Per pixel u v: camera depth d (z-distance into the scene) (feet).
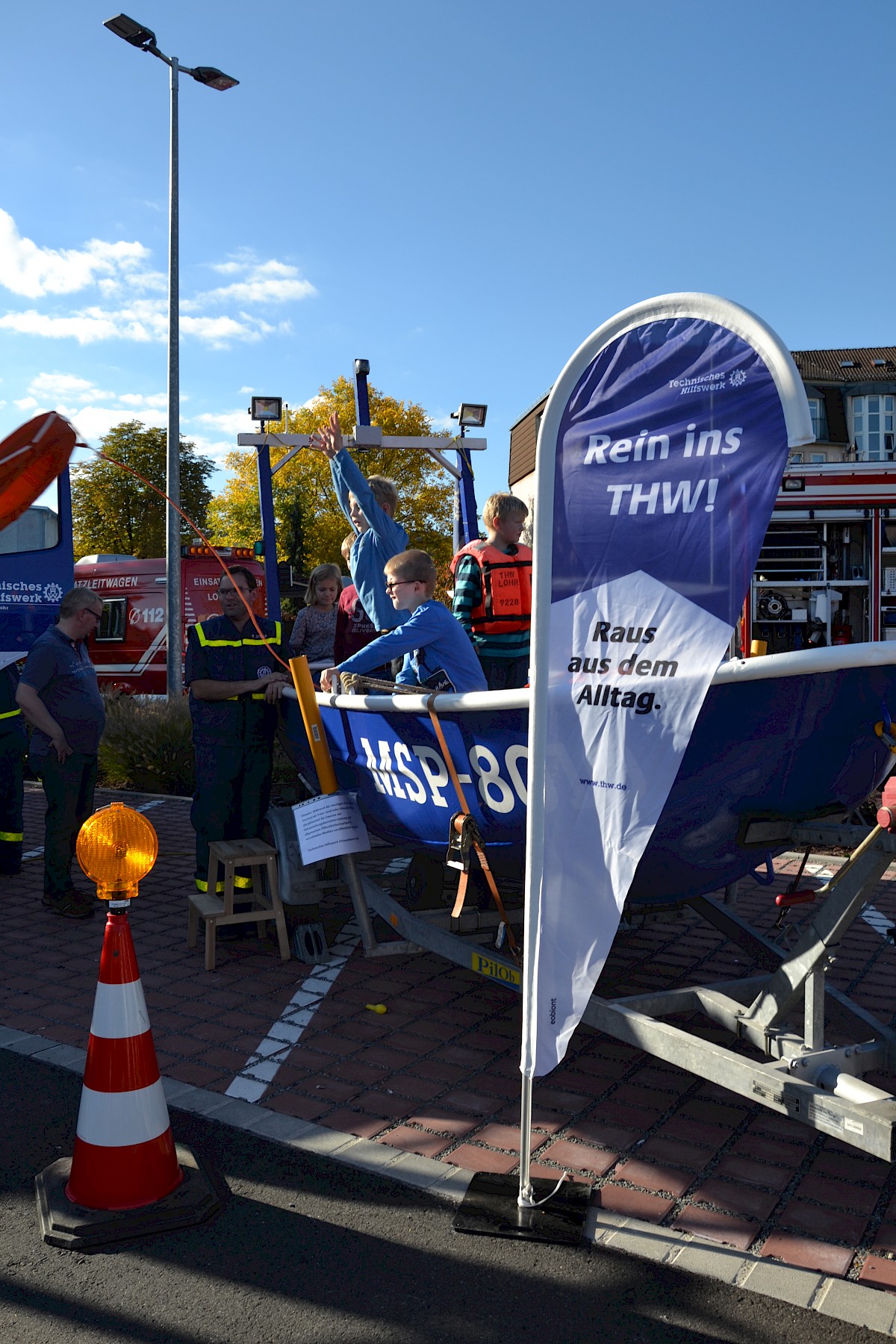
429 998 15.51
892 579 35.24
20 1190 10.05
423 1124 11.35
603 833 9.32
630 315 8.98
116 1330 7.96
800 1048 10.11
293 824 17.61
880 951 17.67
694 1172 10.37
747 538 8.40
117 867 9.61
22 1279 8.59
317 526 124.36
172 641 50.34
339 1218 9.50
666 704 8.91
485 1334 7.88
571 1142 10.98
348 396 128.98
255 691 18.56
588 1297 8.32
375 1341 7.82
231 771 18.62
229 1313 8.15
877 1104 8.99
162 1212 9.36
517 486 126.93
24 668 19.84
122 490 175.42
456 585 17.76
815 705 10.19
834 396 105.60
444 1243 9.08
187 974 16.67
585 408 9.38
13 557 25.84
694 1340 7.80
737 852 12.33
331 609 27.55
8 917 20.24
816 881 22.02
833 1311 8.11
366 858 17.31
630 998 11.48
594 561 9.41
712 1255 8.85
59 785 20.04
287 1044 13.70
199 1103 11.88
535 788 9.64
